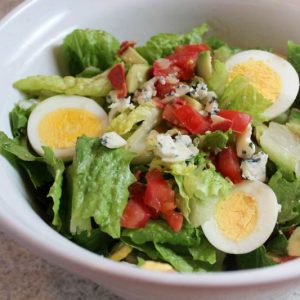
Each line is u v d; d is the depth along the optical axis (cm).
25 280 25
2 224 20
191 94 27
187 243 23
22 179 25
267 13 31
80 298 24
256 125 27
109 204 23
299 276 18
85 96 28
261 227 24
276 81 29
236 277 18
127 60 30
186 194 24
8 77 27
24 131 27
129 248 23
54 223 23
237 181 25
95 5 30
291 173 26
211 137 25
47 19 29
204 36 33
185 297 18
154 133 26
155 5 31
